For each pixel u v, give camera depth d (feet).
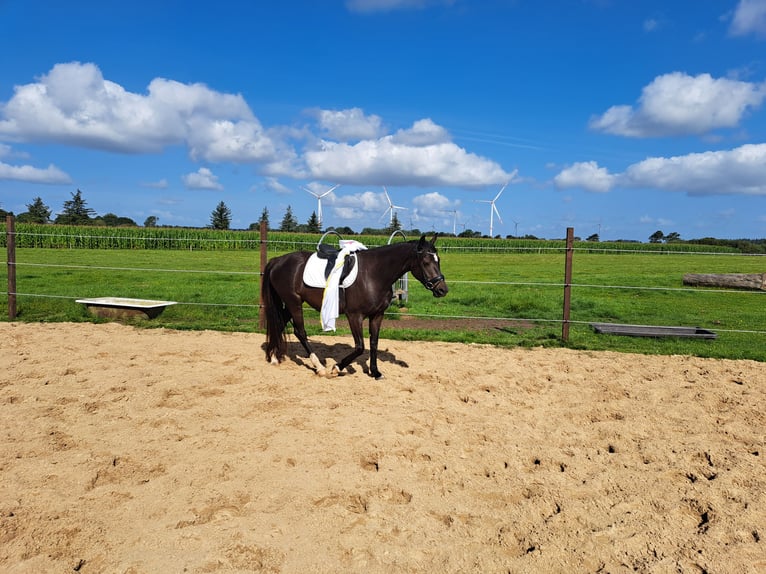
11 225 31.40
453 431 15.55
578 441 15.14
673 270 83.92
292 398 18.04
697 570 9.20
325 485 11.93
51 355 22.80
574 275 71.15
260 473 12.41
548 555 9.50
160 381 19.43
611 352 26.48
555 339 29.32
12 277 31.58
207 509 10.78
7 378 19.27
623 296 50.31
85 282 51.21
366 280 19.99
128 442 13.97
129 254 95.96
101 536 9.70
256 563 9.02
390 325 33.45
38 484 11.49
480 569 9.09
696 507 11.39
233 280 56.80
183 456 13.20
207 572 8.75
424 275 19.72
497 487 12.13
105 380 19.34
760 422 16.81
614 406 18.22
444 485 12.14
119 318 31.91
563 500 11.56
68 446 13.64
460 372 22.13
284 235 117.08
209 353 24.07
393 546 9.66
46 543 9.39
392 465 13.07
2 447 13.38
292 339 27.71
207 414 16.19
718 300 47.55
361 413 16.78
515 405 18.24
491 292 52.06
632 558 9.52
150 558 9.09
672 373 22.61
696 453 14.21
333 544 9.67
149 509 10.68
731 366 23.89
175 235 123.34
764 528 10.47
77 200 215.72
